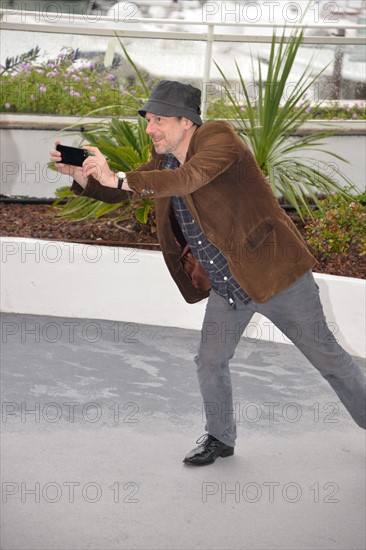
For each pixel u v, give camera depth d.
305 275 4.92
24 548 4.28
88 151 4.67
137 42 10.16
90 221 8.93
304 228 8.82
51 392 6.37
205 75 9.99
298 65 10.30
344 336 7.27
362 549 4.40
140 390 6.46
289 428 5.87
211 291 5.13
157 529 4.52
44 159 10.06
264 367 7.00
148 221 8.55
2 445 5.44
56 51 10.06
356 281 7.14
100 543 4.35
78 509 4.69
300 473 5.23
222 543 4.40
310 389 6.59
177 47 10.20
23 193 10.10
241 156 4.67
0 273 8.12
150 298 7.89
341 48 10.21
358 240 8.09
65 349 7.25
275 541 4.45
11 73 9.98
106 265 7.91
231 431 5.33
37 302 8.14
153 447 5.51
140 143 8.70
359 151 10.12
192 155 4.71
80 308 8.08
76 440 5.56
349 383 5.13
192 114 4.71
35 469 5.14
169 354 7.23
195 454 5.29
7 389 6.38
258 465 5.31
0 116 9.90
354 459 5.44
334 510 4.79
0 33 9.92
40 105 10.01
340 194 8.76
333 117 10.22
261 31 12.65
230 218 4.73
